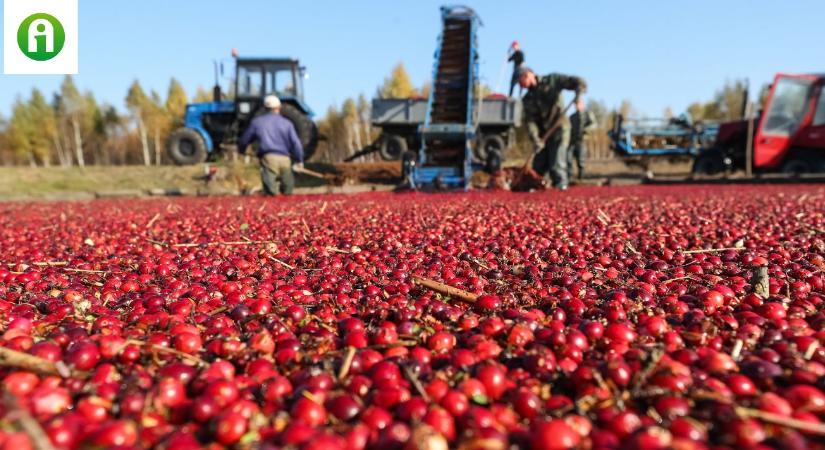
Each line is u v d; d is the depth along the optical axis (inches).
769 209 320.2
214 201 493.4
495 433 54.9
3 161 2773.1
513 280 136.5
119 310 114.0
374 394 67.1
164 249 207.3
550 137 557.9
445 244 200.8
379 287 129.2
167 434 57.5
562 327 94.4
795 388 65.4
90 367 77.7
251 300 112.8
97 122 2492.6
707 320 90.1
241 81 850.8
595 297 118.4
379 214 319.3
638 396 65.9
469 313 107.3
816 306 110.8
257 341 84.5
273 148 530.6
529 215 297.9
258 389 70.3
